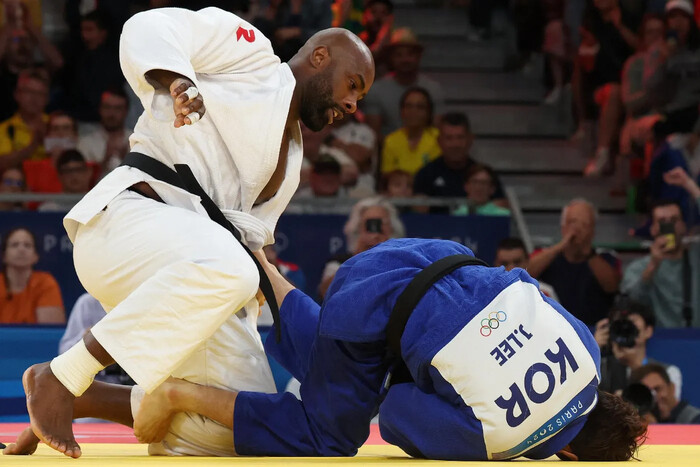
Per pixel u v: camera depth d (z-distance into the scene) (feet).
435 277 31.58
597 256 77.97
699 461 31.63
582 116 116.67
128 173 33.19
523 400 29.94
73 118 96.73
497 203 88.63
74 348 30.86
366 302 31.65
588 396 30.73
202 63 33.37
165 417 33.12
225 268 30.50
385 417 32.17
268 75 34.50
